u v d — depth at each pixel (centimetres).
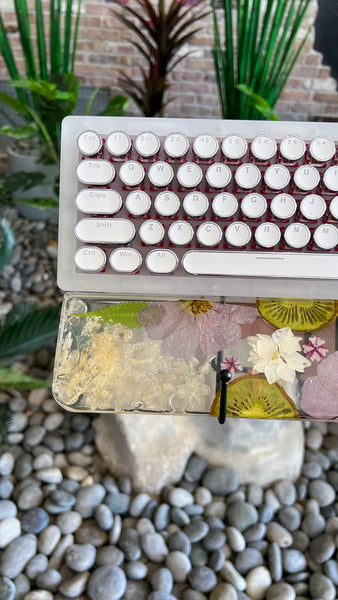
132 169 35
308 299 37
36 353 66
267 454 56
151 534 51
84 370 35
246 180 35
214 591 48
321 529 53
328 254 35
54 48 64
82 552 50
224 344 36
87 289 36
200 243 35
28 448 58
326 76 89
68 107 59
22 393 63
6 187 68
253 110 60
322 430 61
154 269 35
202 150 35
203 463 56
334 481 57
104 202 35
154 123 36
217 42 60
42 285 77
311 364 35
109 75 94
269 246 35
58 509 53
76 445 58
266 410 34
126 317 36
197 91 95
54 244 84
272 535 53
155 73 64
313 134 36
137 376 35
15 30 89
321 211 35
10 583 48
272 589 49
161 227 35
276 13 56
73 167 36
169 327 36
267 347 36
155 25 61
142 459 55
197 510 54
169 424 56
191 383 35
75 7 87
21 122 87
